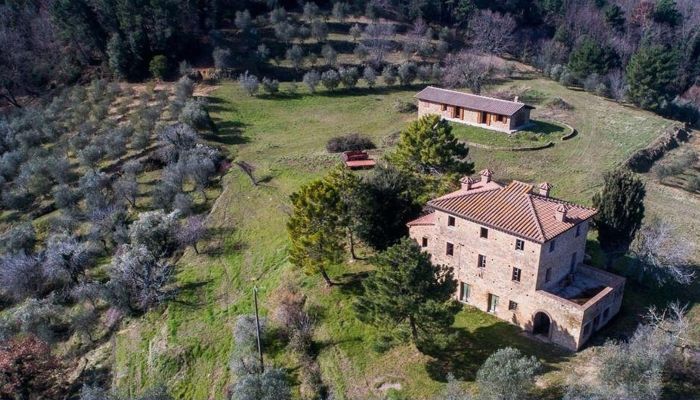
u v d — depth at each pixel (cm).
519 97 11106
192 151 8650
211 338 5675
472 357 4653
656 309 4994
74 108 10506
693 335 4612
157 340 5803
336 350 5053
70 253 6850
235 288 6259
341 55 12750
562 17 15125
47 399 5475
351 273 5806
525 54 13788
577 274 5116
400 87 11950
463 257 5119
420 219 5500
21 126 10025
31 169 8469
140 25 11925
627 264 5578
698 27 14662
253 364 5112
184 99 10650
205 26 13112
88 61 12512
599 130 9338
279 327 5425
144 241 6919
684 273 5266
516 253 4697
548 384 4241
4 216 8175
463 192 5309
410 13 14325
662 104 10688
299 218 5444
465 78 11550
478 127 9231
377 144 9006
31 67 12181
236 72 11994
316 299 5572
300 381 4912
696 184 7344
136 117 10006
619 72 12038
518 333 4831
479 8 14725
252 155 8931
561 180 7444
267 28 13375
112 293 6253
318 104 11050
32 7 13088
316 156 8556
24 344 5553
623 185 5212
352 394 4628
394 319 4509
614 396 3741
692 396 4000
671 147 8925
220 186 8194
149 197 8131
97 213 7475
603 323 4838
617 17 14700
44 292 6900
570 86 12125
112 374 5594
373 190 5694
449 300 5012
